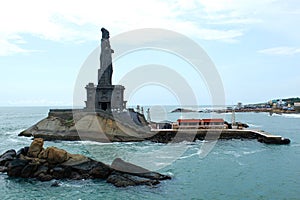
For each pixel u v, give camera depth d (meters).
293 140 84.56
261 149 68.56
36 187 39.12
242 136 83.94
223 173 46.53
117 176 40.53
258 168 50.12
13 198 35.91
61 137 75.19
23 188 38.91
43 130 79.81
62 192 37.31
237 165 51.94
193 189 38.75
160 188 38.69
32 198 35.81
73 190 37.88
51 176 41.91
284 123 145.75
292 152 65.00
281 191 38.81
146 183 39.69
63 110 82.75
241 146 72.75
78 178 41.47
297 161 55.78
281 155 61.44
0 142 76.06
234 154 62.03
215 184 41.00
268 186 40.69
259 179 43.75
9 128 116.38
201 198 35.91
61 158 44.00
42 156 44.94
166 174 44.78
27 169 42.66
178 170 47.31
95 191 37.41
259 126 127.38
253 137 84.06
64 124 78.25
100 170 41.56
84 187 38.75
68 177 41.91
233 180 43.00
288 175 46.03
